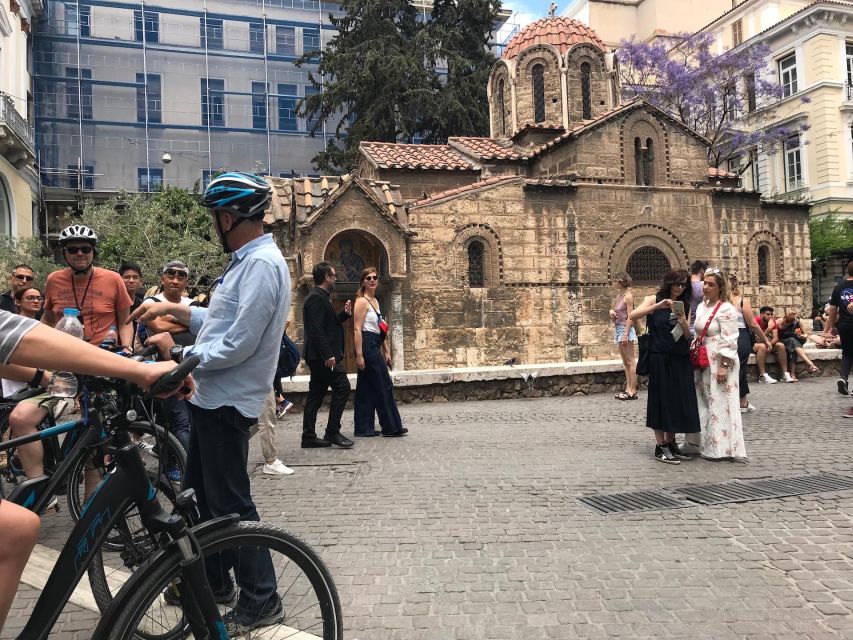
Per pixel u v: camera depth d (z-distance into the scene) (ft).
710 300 25.05
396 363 62.39
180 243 79.97
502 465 24.52
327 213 59.31
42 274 74.08
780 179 137.08
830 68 129.08
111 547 11.39
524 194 67.62
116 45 134.10
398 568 14.71
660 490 20.85
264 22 147.23
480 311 65.77
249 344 11.32
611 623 12.01
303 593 9.70
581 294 69.10
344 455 26.66
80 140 128.06
